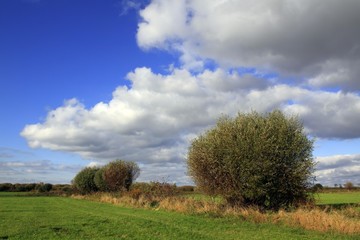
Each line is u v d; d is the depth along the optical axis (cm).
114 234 2233
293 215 2578
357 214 2675
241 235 2105
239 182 3244
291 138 3262
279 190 3175
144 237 2097
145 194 5097
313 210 2636
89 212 3984
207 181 3491
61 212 4031
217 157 3369
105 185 8181
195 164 3519
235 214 2945
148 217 3194
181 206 3638
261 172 3155
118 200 5525
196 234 2153
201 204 3544
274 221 2589
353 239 1945
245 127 3362
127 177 7662
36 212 4056
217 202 3472
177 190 4931
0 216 3519
